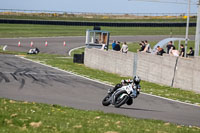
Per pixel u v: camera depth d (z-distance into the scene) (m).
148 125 32.19
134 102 54.06
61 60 118.94
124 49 100.06
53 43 190.12
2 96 50.53
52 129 25.59
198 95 66.94
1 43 174.50
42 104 42.19
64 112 36.72
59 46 180.75
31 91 57.84
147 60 85.38
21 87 61.22
